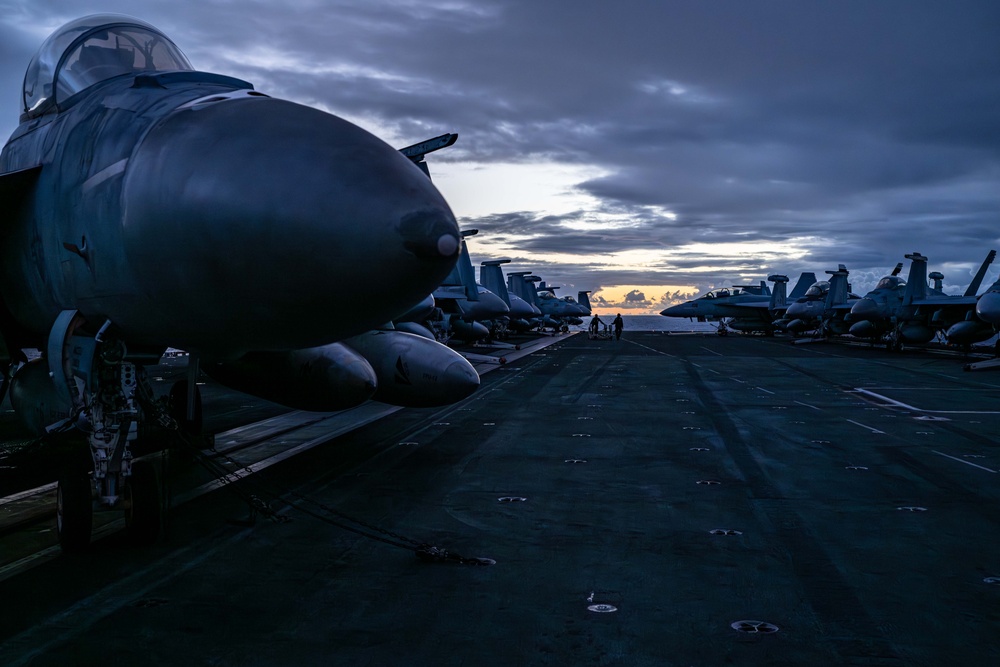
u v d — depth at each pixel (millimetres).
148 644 4484
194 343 6297
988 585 5539
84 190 6262
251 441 11930
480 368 27406
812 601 5211
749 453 10914
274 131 5461
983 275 46906
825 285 59500
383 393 11828
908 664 4258
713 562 6051
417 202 5129
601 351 39969
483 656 4340
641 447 11398
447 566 5953
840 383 21828
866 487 8750
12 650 4398
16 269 7730
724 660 4297
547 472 9578
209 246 5262
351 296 5258
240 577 5676
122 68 7555
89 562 6027
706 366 28656
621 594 5336
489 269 50656
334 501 8078
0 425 13562
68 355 6637
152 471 6445
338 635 4629
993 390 19906
